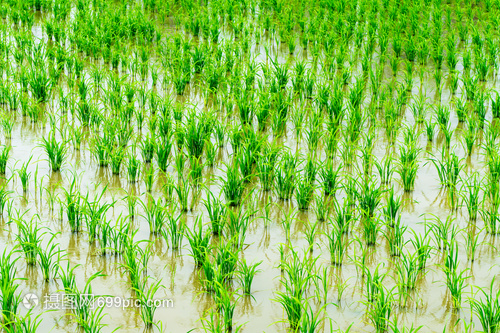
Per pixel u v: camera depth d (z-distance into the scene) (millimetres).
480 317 5676
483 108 10008
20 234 6984
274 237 7180
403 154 8234
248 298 6109
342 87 11727
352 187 7535
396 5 16031
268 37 14828
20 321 5262
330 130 9266
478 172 8570
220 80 11523
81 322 5465
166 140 9172
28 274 6336
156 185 8195
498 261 6762
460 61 13156
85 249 6781
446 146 9320
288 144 9484
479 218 7586
